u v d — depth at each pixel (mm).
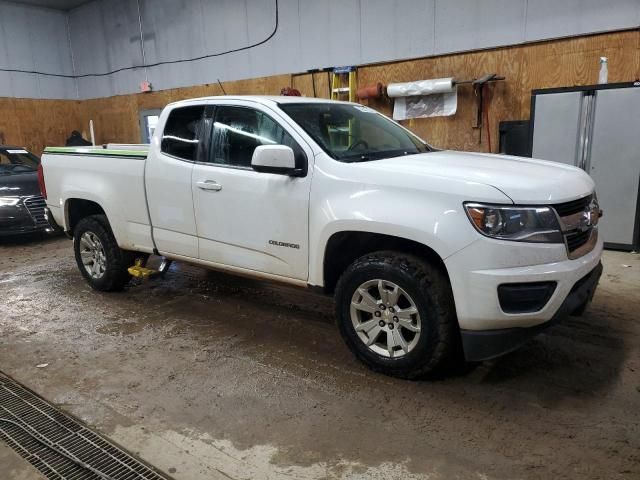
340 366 3238
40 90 13000
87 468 2336
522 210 2553
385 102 7879
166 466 2328
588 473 2186
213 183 3602
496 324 2604
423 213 2668
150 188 4039
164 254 4164
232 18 9656
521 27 6590
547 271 2549
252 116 3535
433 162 3074
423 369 2873
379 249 3129
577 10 6164
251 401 2848
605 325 3699
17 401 2939
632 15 5840
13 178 7148
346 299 3100
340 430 2551
